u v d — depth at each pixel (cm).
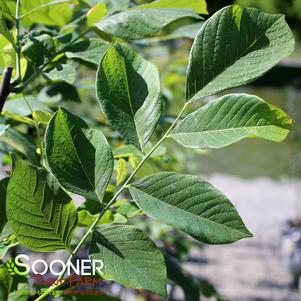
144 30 57
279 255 455
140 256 49
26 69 63
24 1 71
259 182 705
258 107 49
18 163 49
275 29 51
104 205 59
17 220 49
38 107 75
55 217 50
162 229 170
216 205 48
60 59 65
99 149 52
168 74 168
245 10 51
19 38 63
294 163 668
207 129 50
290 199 630
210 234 47
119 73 54
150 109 53
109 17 58
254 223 545
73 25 73
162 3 60
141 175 68
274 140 49
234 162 804
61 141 52
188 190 49
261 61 50
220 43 51
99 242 50
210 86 51
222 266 429
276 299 389
